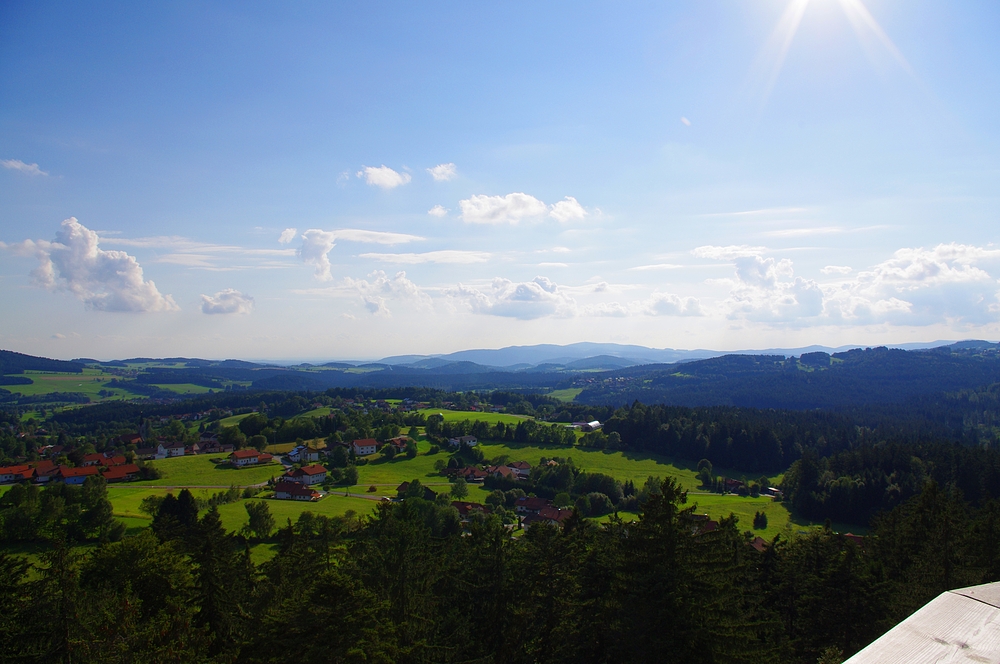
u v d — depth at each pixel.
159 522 64.88
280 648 22.23
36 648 23.61
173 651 23.84
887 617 34.09
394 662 22.72
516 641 30.28
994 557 37.72
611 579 28.91
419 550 36.44
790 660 30.81
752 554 43.03
